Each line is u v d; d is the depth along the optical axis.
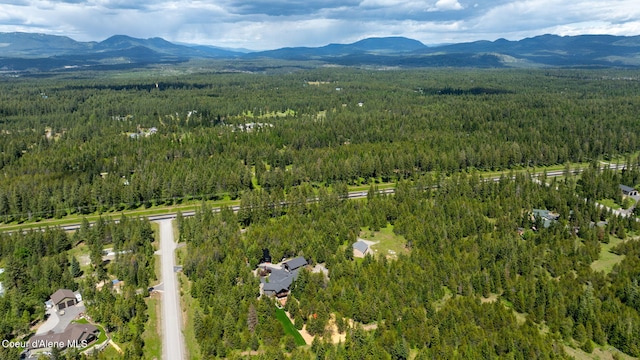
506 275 129.38
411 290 119.19
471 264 132.50
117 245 153.12
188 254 140.88
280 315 115.69
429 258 135.75
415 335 103.25
